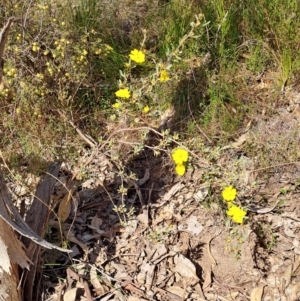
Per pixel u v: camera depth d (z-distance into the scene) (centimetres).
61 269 86
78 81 106
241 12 119
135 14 127
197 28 115
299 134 100
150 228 91
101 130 108
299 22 114
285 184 94
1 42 67
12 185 99
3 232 72
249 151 99
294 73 111
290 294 80
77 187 97
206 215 90
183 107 108
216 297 81
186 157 87
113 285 84
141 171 100
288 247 86
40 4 104
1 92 101
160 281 84
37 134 106
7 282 75
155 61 111
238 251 84
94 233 91
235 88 109
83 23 117
